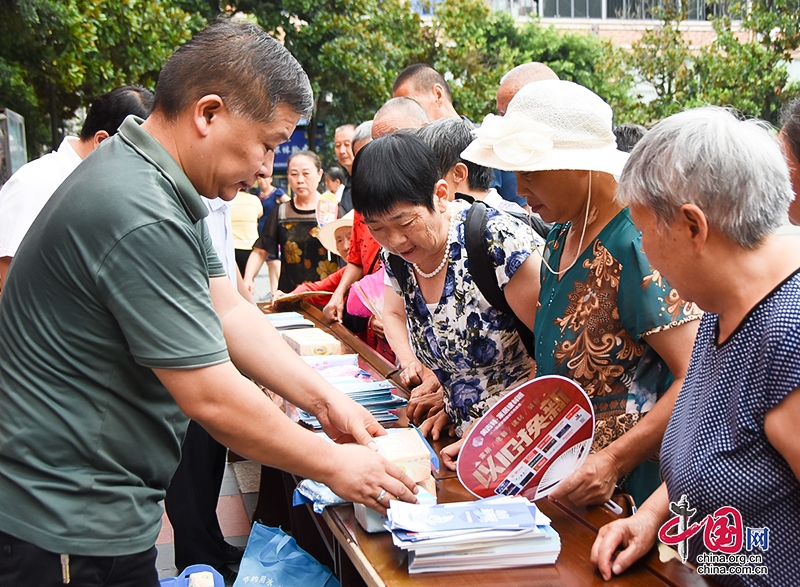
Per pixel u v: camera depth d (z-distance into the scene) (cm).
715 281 123
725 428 124
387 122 316
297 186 555
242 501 377
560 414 163
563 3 2733
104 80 1157
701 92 1471
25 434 147
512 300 193
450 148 259
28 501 147
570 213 174
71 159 265
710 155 117
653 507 151
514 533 146
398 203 184
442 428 220
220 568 299
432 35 1742
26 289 150
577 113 169
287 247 559
